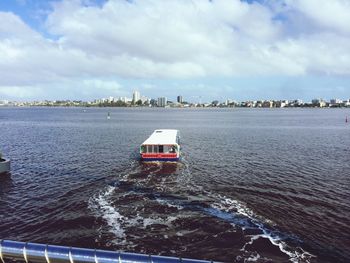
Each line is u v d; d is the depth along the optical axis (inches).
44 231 1381.6
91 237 1331.2
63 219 1509.6
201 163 2797.7
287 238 1317.7
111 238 1322.6
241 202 1742.1
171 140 2945.4
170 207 1670.8
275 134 5334.6
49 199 1796.3
